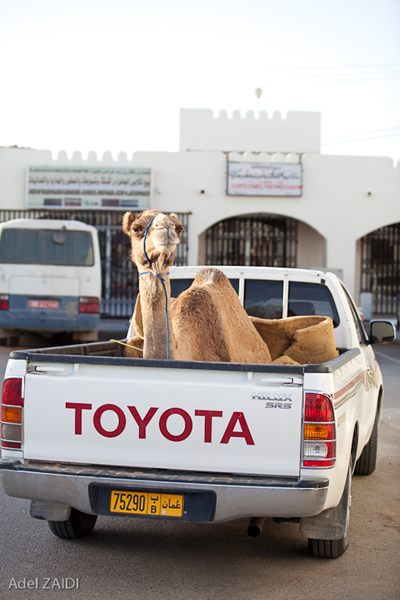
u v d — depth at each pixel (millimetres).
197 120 22281
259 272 5887
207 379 3418
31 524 4637
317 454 3324
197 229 20734
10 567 3857
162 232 3609
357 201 21000
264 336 5180
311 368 3352
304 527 3777
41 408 3588
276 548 4234
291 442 3342
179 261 20688
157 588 3594
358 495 5453
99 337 17109
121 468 3529
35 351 3865
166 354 3943
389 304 22328
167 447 3445
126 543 4285
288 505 3307
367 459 5961
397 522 4773
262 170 20719
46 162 20531
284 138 22484
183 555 4090
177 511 3436
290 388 3352
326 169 20906
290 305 5840
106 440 3508
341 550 3977
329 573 3828
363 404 4820
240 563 3971
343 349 5562
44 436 3584
